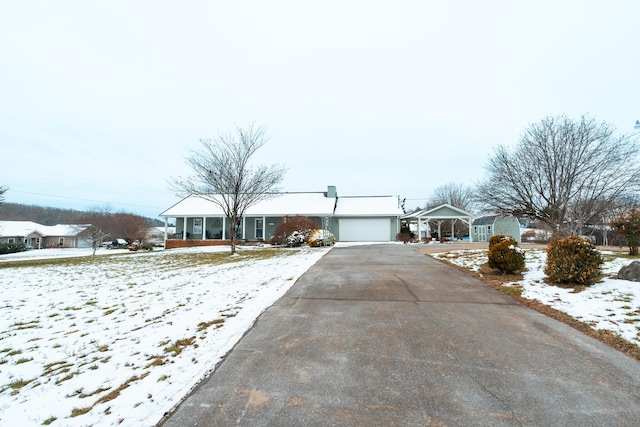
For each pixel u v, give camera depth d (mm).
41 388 2957
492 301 5555
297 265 10125
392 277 7695
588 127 8859
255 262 11594
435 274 8008
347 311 5066
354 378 2961
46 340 4246
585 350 3527
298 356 3461
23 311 5730
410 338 3912
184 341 3947
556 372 3035
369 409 2465
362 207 27594
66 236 51656
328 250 15445
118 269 11219
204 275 8945
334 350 3604
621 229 9961
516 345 3678
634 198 9375
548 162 8930
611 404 2506
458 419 2318
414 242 23562
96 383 3004
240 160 15930
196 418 2400
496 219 25844
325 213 25547
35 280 9141
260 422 2328
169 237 34094
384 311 5031
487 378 2928
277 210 26375
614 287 5789
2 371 3354
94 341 4121
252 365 3260
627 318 4359
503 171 9789
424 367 3156
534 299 5539
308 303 5574
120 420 2404
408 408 2469
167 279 8516
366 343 3783
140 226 44656
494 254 7824
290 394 2709
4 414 2535
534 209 9383
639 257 9156
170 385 2900
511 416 2350
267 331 4242
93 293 7082
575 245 6289
